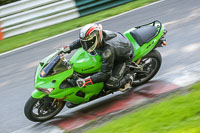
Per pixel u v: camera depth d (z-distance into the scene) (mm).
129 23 24750
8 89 17328
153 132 8500
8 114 14266
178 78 13953
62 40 24422
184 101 10141
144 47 13789
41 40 25469
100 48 11969
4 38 28109
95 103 13977
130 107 12047
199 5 24906
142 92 13672
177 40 19062
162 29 14719
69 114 13234
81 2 30438
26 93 16281
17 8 28531
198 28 20156
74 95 12281
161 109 9969
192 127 8086
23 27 28594
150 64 14539
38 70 11875
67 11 29922
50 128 12016
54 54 12430
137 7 29000
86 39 11336
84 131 10773
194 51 17016
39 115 12523
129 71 13672
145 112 10234
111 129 9602
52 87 11562
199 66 14727
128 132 8969
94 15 29844
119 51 12352
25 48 24281
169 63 16328
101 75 11977
